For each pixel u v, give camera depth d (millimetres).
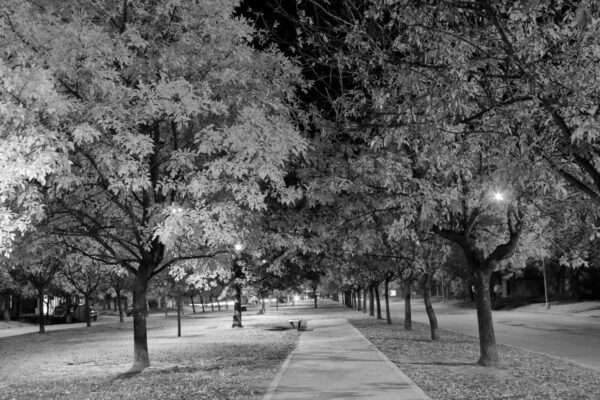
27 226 10422
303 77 13125
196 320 50750
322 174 12055
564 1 6773
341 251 20469
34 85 8242
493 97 7895
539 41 7363
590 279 50875
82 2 10609
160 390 11531
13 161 8305
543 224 13453
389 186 10953
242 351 19328
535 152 6934
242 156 10594
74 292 49906
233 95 11945
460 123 8258
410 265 20422
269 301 100500
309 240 15289
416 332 26469
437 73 7375
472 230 15133
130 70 10859
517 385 11297
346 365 14250
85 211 14742
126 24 10438
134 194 14008
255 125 10953
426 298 22125
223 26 11492
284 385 11312
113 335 31766
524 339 23750
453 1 6832
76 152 11227
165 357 17891
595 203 7234
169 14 11523
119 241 14609
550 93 6590
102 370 15547
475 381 11773
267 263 31172
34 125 8875
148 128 12398
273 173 10430
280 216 15016
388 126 8328
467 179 11820
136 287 15320
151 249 14805
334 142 12219
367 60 8664
